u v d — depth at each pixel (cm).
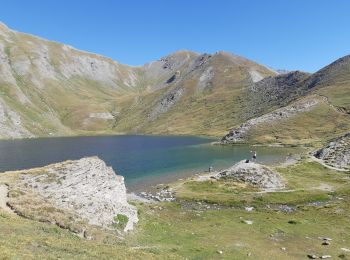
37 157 15738
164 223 5697
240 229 5553
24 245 2864
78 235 3931
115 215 5034
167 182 10381
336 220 6238
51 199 4728
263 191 8625
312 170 11588
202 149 19838
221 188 8881
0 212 3909
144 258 3369
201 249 4406
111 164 14050
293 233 5409
